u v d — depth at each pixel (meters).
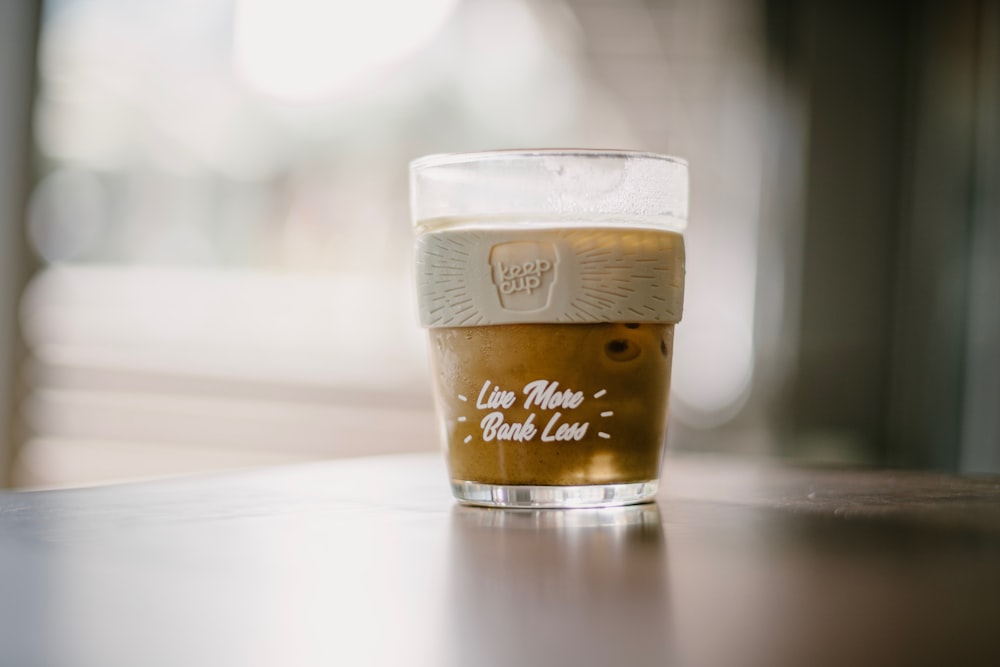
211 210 2.98
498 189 0.63
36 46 2.90
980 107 2.72
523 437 0.62
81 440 2.99
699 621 0.33
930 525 0.54
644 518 0.56
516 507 0.62
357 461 0.96
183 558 0.43
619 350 0.63
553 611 0.34
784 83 2.89
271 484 0.73
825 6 2.86
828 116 2.88
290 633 0.31
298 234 2.97
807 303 2.90
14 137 2.88
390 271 2.96
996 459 2.67
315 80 2.93
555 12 2.88
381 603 0.35
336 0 2.90
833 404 2.89
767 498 0.66
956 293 2.77
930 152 2.81
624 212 0.63
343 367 2.99
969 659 0.28
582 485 0.62
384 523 0.54
